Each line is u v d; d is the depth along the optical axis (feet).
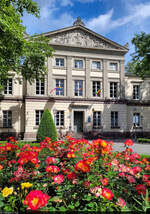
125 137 84.84
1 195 8.14
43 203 6.03
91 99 82.84
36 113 77.46
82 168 8.25
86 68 84.33
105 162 11.23
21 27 38.65
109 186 9.35
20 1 37.45
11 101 77.41
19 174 9.02
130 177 8.88
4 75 44.06
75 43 83.97
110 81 86.94
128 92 91.30
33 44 52.90
